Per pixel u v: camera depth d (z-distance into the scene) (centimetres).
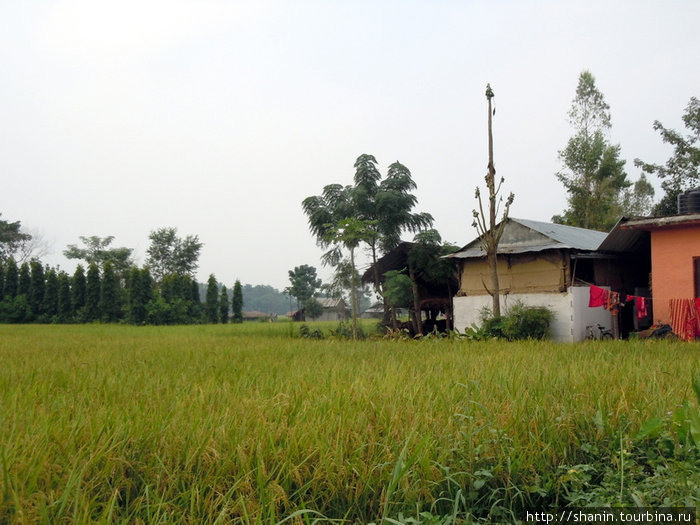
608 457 460
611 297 1700
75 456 399
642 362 859
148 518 347
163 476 405
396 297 2453
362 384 650
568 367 818
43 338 2047
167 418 492
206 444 424
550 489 427
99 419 486
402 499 404
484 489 429
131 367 956
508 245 2070
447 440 457
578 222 3947
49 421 479
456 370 795
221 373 849
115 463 409
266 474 396
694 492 388
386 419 504
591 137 4006
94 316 4906
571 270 1938
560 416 510
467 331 1814
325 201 2847
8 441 416
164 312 4591
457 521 393
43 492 358
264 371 877
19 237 6944
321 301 7431
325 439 443
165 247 7156
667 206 3312
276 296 16625
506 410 517
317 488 407
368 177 2766
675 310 1538
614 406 550
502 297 2061
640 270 2230
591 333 1914
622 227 1689
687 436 457
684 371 765
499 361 930
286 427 468
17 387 704
